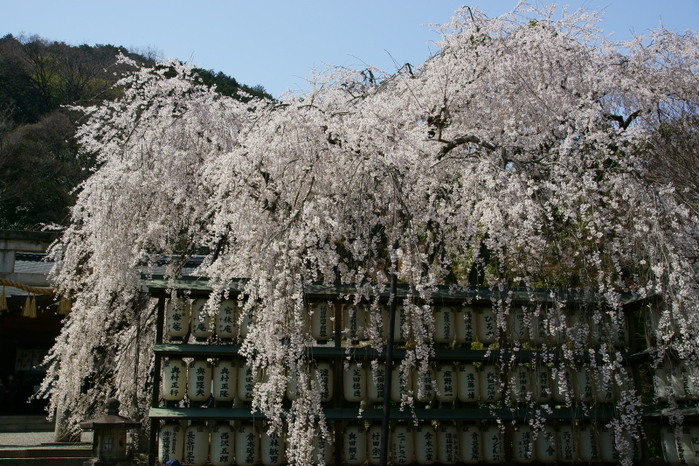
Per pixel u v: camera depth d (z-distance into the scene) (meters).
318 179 6.62
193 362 6.59
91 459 6.20
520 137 7.67
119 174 7.15
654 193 6.32
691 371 6.34
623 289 7.36
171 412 6.22
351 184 6.51
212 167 6.95
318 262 6.03
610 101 9.60
